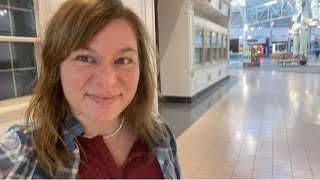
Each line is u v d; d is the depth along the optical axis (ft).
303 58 66.80
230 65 75.56
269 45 88.07
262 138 13.34
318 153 11.25
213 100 24.32
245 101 23.31
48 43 2.28
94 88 2.21
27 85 7.80
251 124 15.92
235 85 34.42
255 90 29.58
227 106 21.33
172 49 23.06
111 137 2.61
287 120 16.69
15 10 7.79
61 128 2.41
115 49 2.21
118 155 2.62
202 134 14.17
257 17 85.20
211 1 28.48
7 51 7.68
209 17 38.22
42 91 2.37
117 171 2.42
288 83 34.53
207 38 29.09
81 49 2.15
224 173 9.69
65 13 2.18
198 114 18.70
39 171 2.20
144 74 2.96
